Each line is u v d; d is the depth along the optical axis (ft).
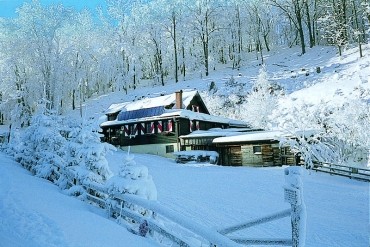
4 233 20.48
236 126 149.79
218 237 17.79
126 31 235.61
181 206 46.16
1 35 198.18
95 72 233.76
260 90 135.95
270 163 98.73
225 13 250.98
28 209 26.86
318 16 242.78
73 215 26.55
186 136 120.16
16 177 44.73
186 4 241.55
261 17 253.44
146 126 135.85
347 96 124.06
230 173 78.54
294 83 159.84
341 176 78.59
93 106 203.82
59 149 51.62
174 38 229.25
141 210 27.35
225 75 207.31
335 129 91.76
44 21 178.19
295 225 16.21
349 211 47.21
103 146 37.19
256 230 38.04
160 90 203.62
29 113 183.11
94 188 32.81
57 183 44.37
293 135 89.56
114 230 23.65
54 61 174.50
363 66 150.82
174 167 90.89
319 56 193.47
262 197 54.19
